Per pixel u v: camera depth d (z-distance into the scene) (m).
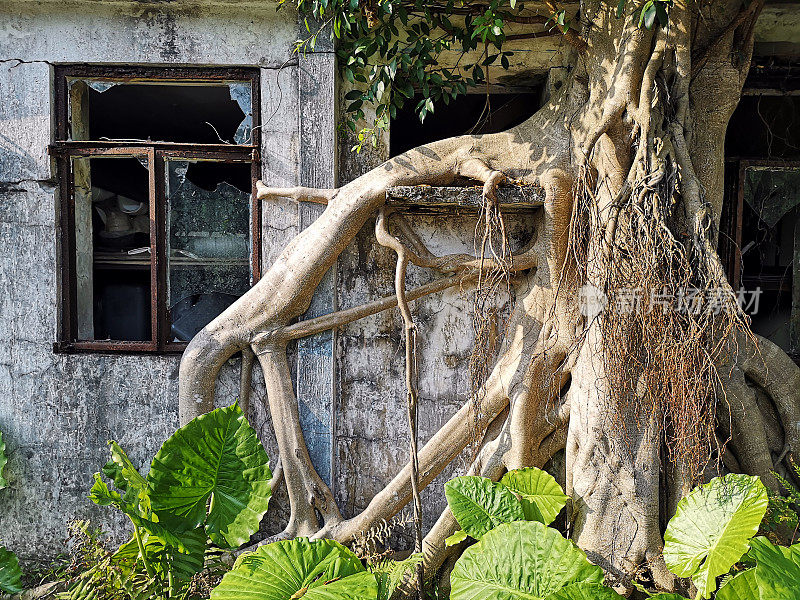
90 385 3.55
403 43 3.50
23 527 3.61
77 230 3.86
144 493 2.83
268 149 3.49
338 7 3.23
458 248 3.52
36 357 3.54
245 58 3.46
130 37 3.44
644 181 2.91
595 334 3.16
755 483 2.80
